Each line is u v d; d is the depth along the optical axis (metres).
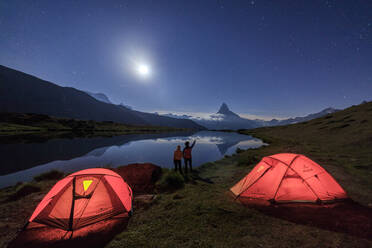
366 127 25.09
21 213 5.27
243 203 5.50
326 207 5.07
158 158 17.92
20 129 67.06
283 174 5.75
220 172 10.64
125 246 3.58
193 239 3.74
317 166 5.83
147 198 6.16
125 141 38.78
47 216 4.41
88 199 4.82
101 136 54.56
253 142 35.28
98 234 4.06
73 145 29.95
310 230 3.97
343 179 7.85
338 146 18.33
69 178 5.07
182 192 6.71
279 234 3.87
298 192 5.46
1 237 4.06
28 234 4.12
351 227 4.04
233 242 3.62
